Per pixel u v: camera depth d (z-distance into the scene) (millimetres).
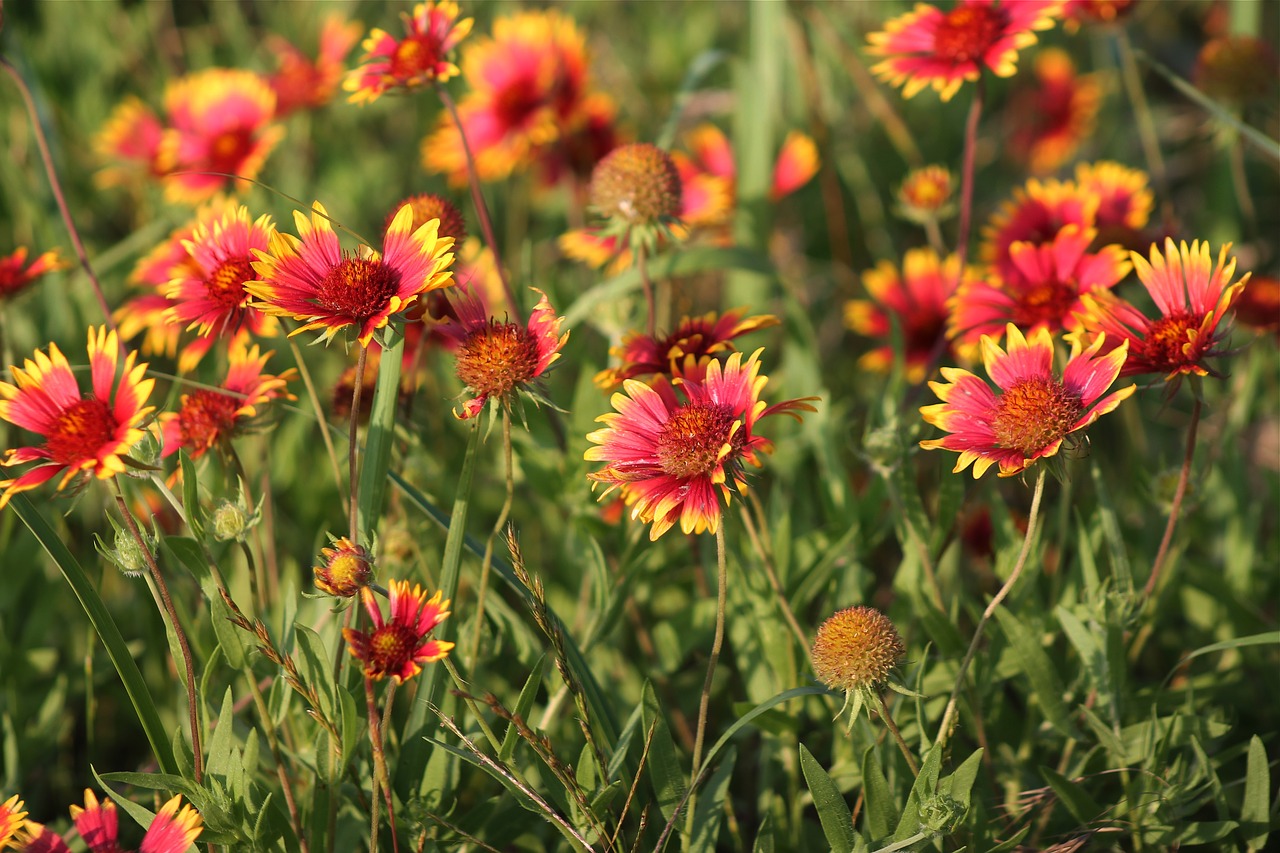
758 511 1066
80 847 1059
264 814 1002
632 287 1148
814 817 1097
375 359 1104
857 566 1117
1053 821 1066
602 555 1088
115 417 980
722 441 991
